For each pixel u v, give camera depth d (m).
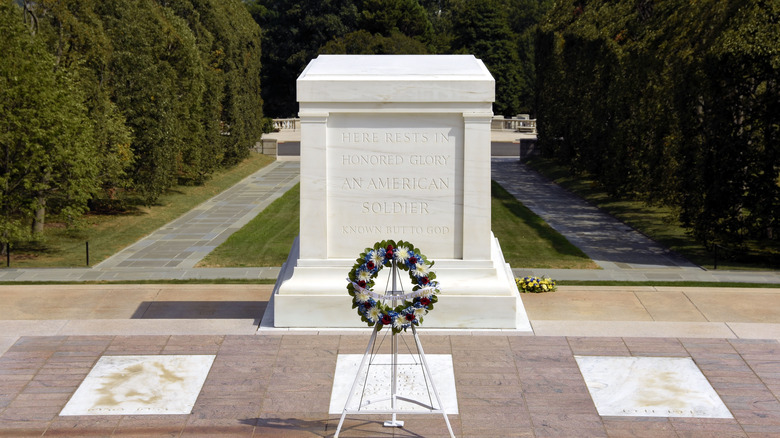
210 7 49.44
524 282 16.11
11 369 10.88
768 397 10.10
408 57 13.95
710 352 11.56
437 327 12.38
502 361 11.17
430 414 9.59
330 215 12.41
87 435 9.08
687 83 25.38
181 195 40.00
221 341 11.93
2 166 25.11
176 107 37.69
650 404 9.92
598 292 15.86
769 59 22.81
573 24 46.47
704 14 27.02
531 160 55.72
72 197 26.31
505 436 9.12
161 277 21.64
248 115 55.56
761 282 19.92
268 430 9.25
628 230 30.44
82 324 12.74
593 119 41.22
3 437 8.98
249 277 21.59
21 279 21.12
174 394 10.16
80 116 27.09
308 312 12.38
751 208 23.70
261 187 44.41
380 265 9.38
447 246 12.48
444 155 12.23
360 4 101.00
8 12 24.86
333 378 10.63
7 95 24.41
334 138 12.22
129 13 34.97
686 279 20.80
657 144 30.56
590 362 11.17
